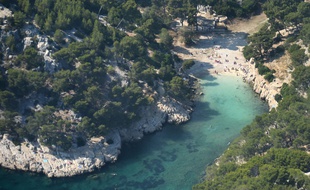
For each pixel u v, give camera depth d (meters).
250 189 177.62
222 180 193.25
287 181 182.50
